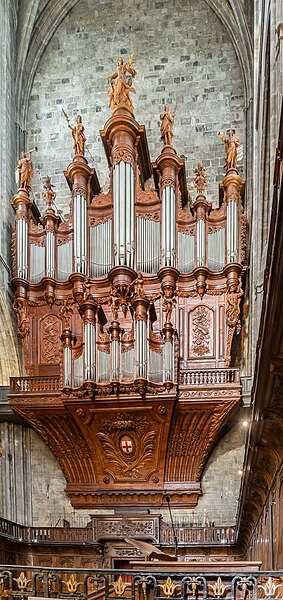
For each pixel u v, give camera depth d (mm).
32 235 25938
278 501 11680
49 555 23891
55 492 25719
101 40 29438
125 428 23609
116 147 25219
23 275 25422
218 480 25016
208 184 27500
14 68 28172
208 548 23375
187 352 24359
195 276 24469
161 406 22672
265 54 14797
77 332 25078
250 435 11938
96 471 24875
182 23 28922
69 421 23844
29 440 26328
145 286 24672
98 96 29047
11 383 24125
